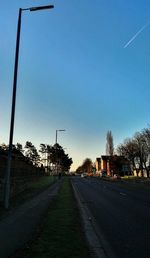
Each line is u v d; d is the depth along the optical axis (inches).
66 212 712.4
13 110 824.3
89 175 6092.5
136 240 440.5
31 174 1804.9
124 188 1863.9
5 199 774.5
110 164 5334.6
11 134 813.9
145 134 3895.2
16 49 847.7
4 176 981.2
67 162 6230.3
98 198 1165.7
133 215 692.1
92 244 414.3
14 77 836.6
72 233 464.8
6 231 488.4
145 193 1417.3
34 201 989.8
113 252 375.9
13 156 1182.9
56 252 353.1
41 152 5049.2
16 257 335.0
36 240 415.8
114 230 517.7
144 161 4170.8
